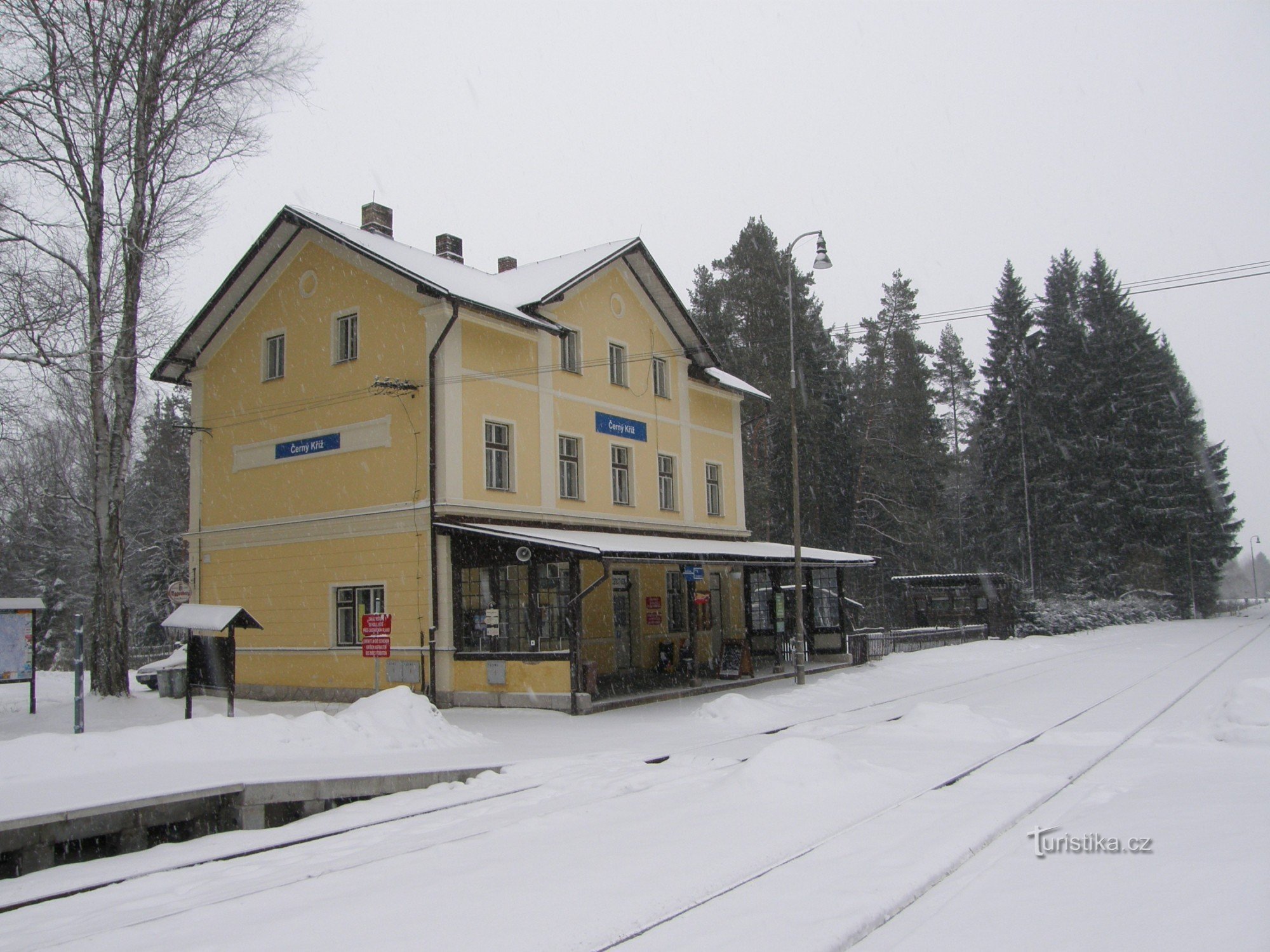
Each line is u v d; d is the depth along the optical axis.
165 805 9.93
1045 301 63.28
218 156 22.72
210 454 25.72
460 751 13.98
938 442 53.25
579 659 19.14
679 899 6.45
